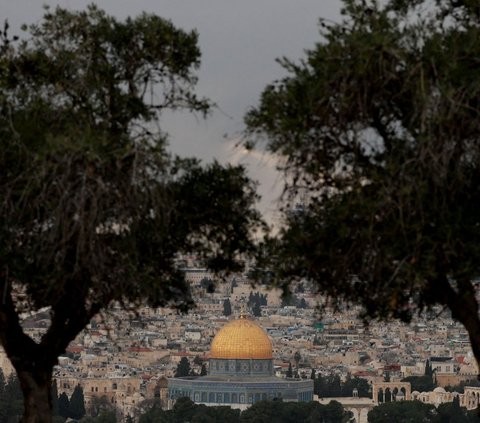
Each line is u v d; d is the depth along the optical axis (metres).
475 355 117.12
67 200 110.38
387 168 109.38
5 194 113.50
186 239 121.69
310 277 117.94
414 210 108.75
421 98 107.75
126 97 117.94
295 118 111.69
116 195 111.06
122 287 114.62
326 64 110.88
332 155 114.44
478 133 109.19
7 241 113.88
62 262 112.06
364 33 110.44
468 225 110.50
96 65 119.44
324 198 115.00
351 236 112.62
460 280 113.00
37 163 111.06
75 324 121.38
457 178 109.25
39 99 117.19
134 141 113.44
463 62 110.81
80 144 109.81
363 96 110.69
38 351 122.00
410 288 118.75
